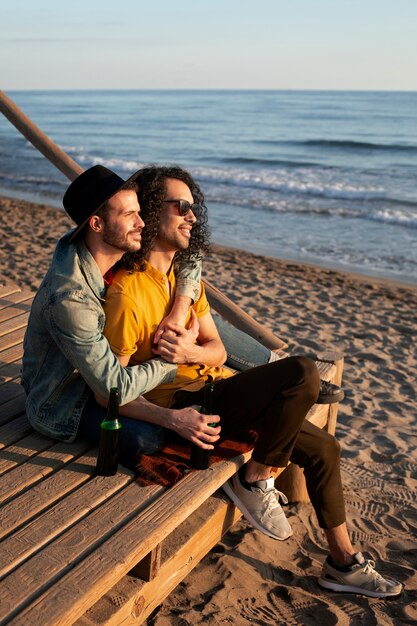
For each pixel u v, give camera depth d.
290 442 2.66
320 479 2.82
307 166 28.89
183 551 2.51
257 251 13.15
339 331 7.47
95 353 2.46
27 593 1.91
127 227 2.46
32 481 2.47
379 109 77.75
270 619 2.82
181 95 175.00
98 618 2.18
